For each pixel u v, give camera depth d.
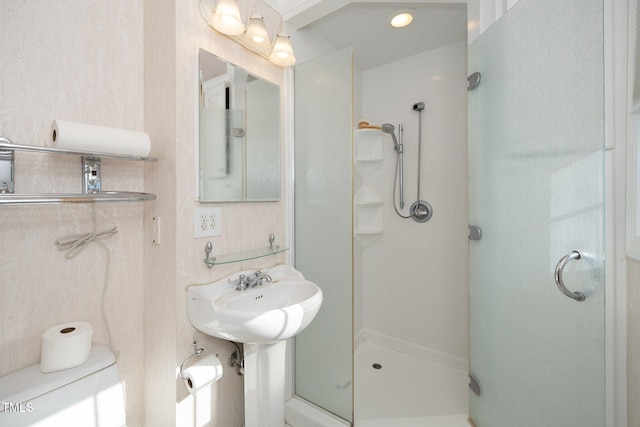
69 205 0.93
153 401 1.08
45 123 0.87
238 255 1.18
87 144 0.81
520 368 1.04
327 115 1.34
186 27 1.00
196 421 1.04
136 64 1.09
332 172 1.34
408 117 1.97
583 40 0.80
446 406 1.45
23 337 0.84
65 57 0.91
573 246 0.84
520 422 1.03
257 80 1.29
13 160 0.81
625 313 0.81
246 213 1.25
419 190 1.93
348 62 1.25
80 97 0.94
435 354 1.88
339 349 1.32
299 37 1.50
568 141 0.85
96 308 0.99
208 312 0.93
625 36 0.81
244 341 0.94
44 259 0.88
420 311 1.96
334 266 1.34
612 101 0.82
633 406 0.78
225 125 1.15
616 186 0.82
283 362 1.12
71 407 0.79
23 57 0.83
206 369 1.00
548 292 0.93
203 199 1.06
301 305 0.95
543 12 0.92
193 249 1.03
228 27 1.08
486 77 1.18
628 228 0.79
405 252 2.01
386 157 2.06
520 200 1.03
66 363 0.81
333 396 1.34
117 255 1.05
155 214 1.05
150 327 1.09
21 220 0.83
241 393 1.24
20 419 0.70
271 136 1.36
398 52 1.89
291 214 1.47
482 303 1.24
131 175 1.08
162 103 1.02
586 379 0.82
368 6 1.40
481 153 1.22
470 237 1.30
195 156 1.04
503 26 1.08
